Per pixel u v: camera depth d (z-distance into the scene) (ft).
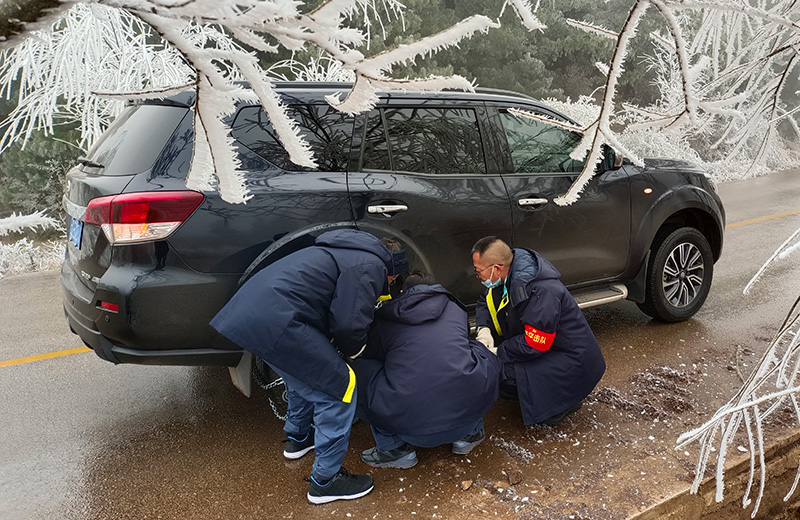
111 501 7.90
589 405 10.18
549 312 8.76
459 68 50.03
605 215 12.09
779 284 17.15
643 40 48.14
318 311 7.41
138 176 8.01
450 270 10.32
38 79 21.18
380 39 38.55
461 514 7.47
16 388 11.27
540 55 56.13
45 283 19.24
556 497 7.73
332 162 9.16
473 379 7.96
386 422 7.98
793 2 5.49
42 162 32.53
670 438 9.14
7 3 1.57
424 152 10.09
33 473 8.53
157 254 7.88
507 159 11.07
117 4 1.69
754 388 5.61
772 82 6.06
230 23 1.83
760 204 31.60
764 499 8.77
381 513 7.55
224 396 10.93
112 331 8.04
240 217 8.27
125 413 10.30
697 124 3.37
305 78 27.43
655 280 13.25
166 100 8.46
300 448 8.81
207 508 7.74
